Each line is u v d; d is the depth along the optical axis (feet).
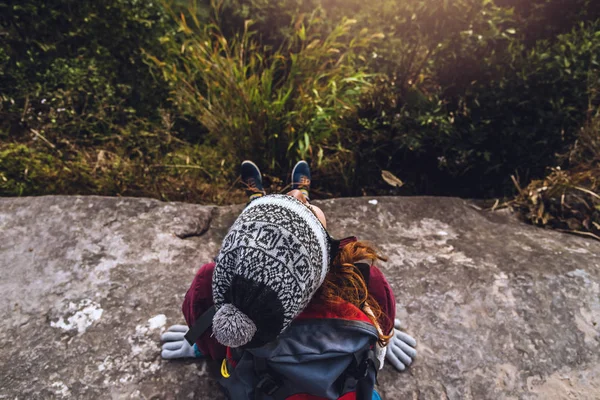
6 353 6.25
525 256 8.34
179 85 12.02
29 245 7.91
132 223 8.55
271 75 11.07
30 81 11.86
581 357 6.70
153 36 13.28
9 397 5.75
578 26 11.67
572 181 9.71
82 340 6.47
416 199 9.83
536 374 6.45
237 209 9.38
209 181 11.22
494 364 6.53
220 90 10.87
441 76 11.12
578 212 9.48
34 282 7.29
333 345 3.81
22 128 11.40
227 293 3.34
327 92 11.51
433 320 7.07
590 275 7.94
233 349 4.31
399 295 7.43
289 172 11.00
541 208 9.61
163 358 6.25
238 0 13.98
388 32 11.51
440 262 8.14
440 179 11.24
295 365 3.79
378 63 11.48
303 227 3.41
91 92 12.01
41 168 10.26
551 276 7.86
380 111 11.21
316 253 3.43
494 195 10.79
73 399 5.77
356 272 4.17
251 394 4.08
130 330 6.64
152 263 7.81
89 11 12.53
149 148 11.50
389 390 6.11
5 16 12.03
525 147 10.38
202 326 4.72
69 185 10.16
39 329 6.59
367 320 4.04
